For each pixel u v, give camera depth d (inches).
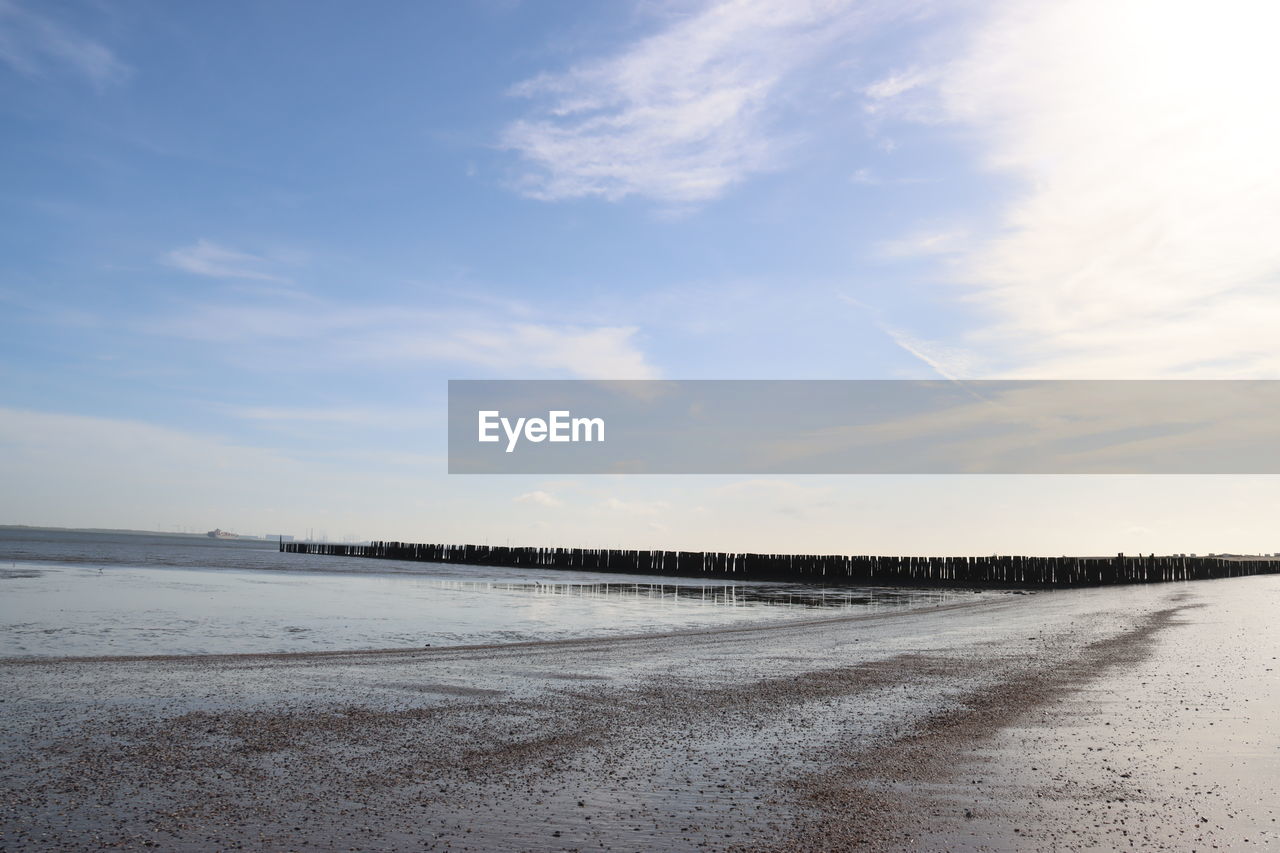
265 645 769.6
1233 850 239.6
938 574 2903.5
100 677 520.4
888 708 461.4
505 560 3954.2
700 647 764.0
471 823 265.1
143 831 251.1
